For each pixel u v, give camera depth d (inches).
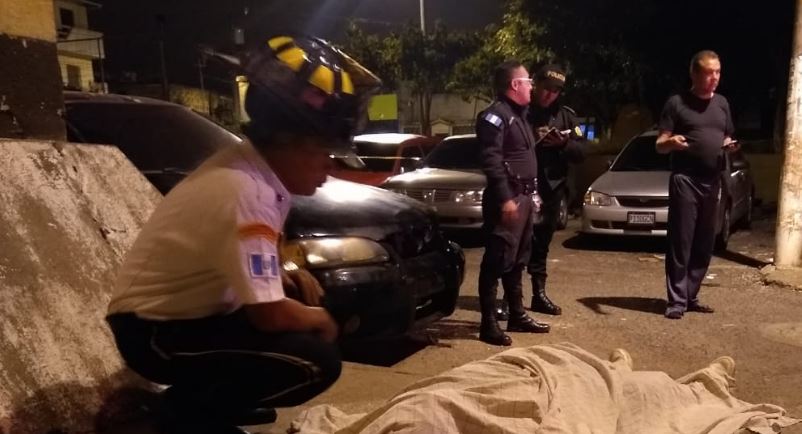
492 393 117.1
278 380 89.6
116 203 147.6
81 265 130.2
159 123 204.8
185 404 93.3
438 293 193.0
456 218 373.1
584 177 554.9
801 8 280.2
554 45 573.3
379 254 167.9
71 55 1229.7
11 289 116.2
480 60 954.7
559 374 125.1
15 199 127.8
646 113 621.3
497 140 192.9
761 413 135.9
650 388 129.8
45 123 159.2
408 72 1129.4
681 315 230.4
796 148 287.4
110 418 114.2
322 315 87.0
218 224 76.9
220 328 85.0
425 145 466.3
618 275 305.7
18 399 105.0
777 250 297.7
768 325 220.7
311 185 84.2
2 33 148.6
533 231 224.2
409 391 124.6
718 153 222.2
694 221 227.1
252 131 80.7
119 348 87.5
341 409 146.3
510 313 216.8
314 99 78.5
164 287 82.0
